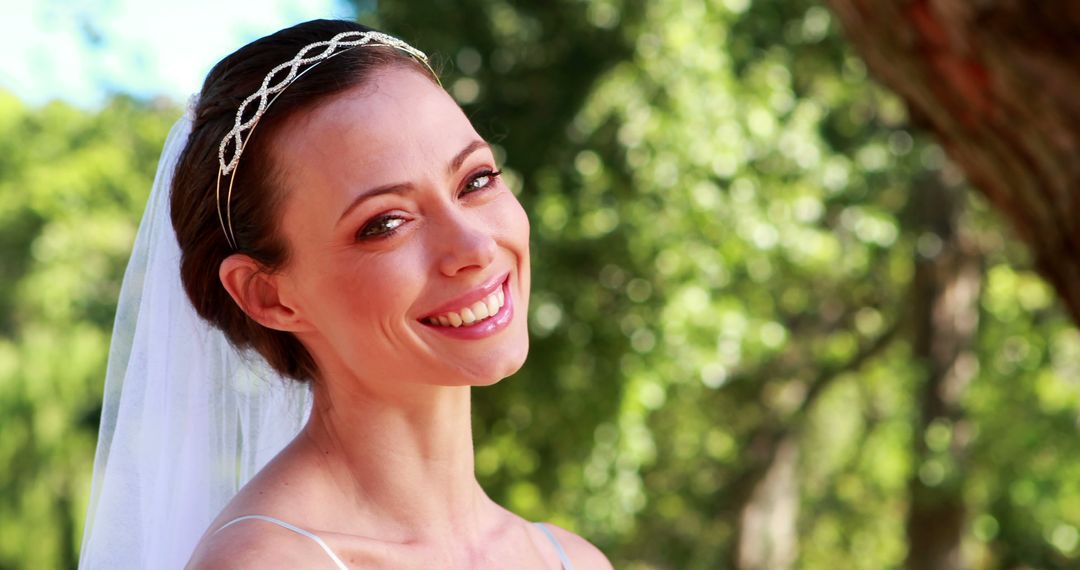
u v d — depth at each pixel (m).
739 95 9.66
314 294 1.80
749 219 9.69
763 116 9.61
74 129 16.98
